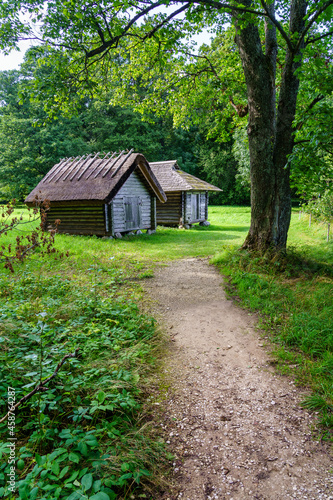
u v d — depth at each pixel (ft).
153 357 13.32
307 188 28.14
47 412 8.91
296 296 19.31
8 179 106.22
